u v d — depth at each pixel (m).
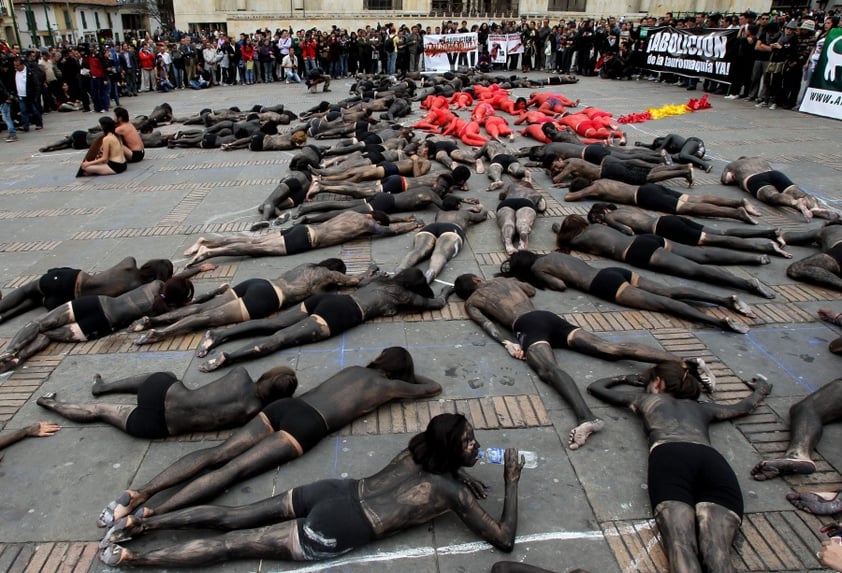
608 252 6.61
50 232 8.16
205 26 34.16
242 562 3.22
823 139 11.70
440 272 6.58
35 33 36.88
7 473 3.85
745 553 3.18
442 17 34.38
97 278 5.81
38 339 5.23
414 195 8.45
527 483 3.70
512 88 20.11
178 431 4.10
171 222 8.47
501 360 4.97
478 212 8.12
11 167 11.83
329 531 3.12
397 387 4.32
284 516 3.30
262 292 5.57
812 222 7.65
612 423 4.19
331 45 24.55
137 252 7.40
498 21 34.50
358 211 8.31
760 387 4.41
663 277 6.29
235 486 3.68
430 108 16.02
